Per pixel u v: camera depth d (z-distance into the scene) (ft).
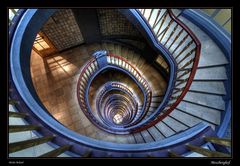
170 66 18.13
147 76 30.09
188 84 14.44
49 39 23.45
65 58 27.27
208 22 16.38
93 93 30.60
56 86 24.99
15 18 11.74
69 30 24.29
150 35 18.13
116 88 33.17
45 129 8.97
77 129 22.31
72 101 24.17
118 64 28.50
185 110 14.88
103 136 20.44
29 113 9.11
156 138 15.49
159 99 27.91
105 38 29.63
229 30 15.33
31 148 8.51
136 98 33.04
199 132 9.89
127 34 29.32
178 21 15.05
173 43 17.83
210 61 15.19
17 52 10.41
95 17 23.75
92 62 24.93
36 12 12.24
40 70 25.75
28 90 9.68
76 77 25.81
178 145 9.53
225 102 14.03
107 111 37.73
